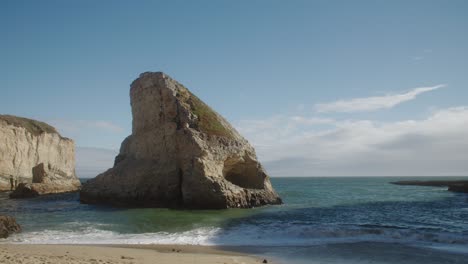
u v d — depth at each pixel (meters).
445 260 17.61
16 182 85.56
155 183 45.00
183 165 43.03
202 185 40.81
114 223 28.86
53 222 29.80
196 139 43.19
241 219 31.12
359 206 44.66
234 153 46.06
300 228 25.17
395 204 48.03
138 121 51.94
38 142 96.75
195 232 24.88
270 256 18.44
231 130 49.62
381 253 19.11
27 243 21.56
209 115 48.53
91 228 26.53
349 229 24.52
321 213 36.34
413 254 18.86
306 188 105.75
